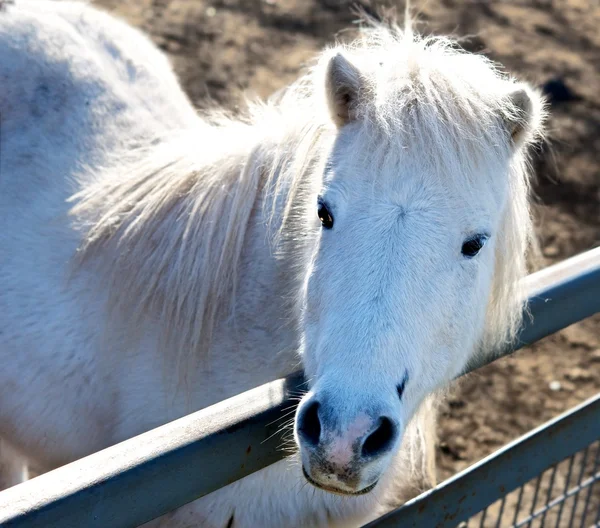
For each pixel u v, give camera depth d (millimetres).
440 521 1706
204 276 1873
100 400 2020
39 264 2100
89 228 2070
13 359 2090
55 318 2051
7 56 2326
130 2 5980
